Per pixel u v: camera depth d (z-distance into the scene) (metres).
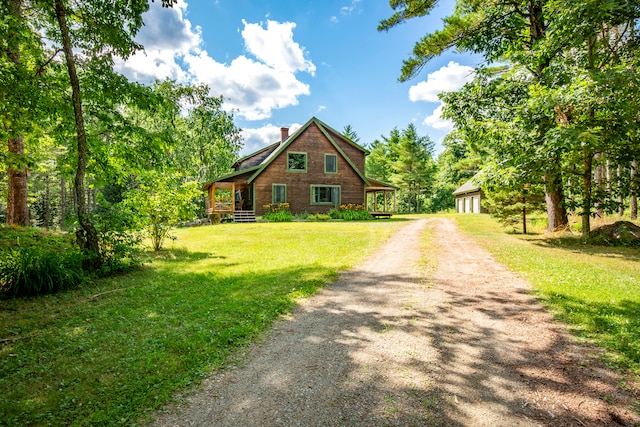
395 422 2.63
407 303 5.57
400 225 19.77
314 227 18.72
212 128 35.16
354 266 8.49
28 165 9.93
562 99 10.62
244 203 30.22
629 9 10.38
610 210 12.41
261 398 2.97
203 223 25.84
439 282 6.85
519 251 10.38
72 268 6.83
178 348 3.89
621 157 11.71
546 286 6.23
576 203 12.39
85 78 8.40
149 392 3.01
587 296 5.56
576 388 3.11
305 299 5.82
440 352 3.84
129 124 9.31
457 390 3.08
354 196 29.03
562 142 10.03
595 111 10.93
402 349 3.92
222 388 3.13
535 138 11.88
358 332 4.43
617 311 4.85
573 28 10.91
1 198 24.33
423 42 14.88
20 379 3.23
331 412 2.76
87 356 3.71
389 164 59.50
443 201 58.66
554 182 13.37
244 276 7.43
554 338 4.16
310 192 27.56
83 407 2.80
